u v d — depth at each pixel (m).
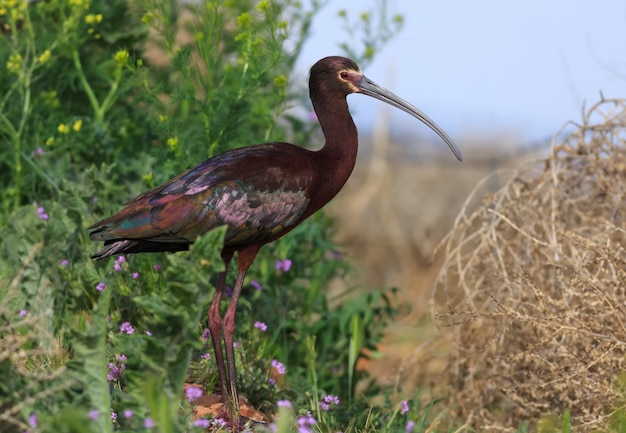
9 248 11.14
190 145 12.08
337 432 9.16
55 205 11.09
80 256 11.09
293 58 14.21
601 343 9.62
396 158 30.33
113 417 7.67
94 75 14.80
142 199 9.17
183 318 6.93
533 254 11.51
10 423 6.54
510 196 12.20
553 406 10.76
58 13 14.82
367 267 25.11
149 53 15.54
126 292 10.55
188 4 13.41
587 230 11.74
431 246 25.20
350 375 11.55
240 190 9.26
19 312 10.49
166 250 9.41
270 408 10.04
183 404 7.72
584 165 11.91
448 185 26.84
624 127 11.69
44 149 13.75
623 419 8.91
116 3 14.76
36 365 8.80
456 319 11.95
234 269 11.70
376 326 13.83
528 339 11.03
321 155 10.18
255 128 14.40
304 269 13.81
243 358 10.41
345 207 26.05
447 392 12.29
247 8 12.97
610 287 10.46
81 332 6.83
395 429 9.20
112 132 13.87
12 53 13.91
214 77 13.15
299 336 13.09
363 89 10.62
